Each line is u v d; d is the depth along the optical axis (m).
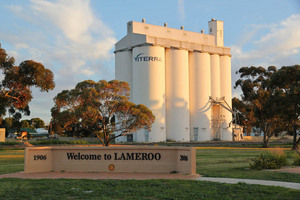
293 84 53.53
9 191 12.66
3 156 37.44
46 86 56.88
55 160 19.64
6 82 57.44
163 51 86.00
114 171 18.67
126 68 90.25
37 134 112.75
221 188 12.91
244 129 113.81
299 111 51.78
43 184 14.18
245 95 69.19
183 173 17.61
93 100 41.41
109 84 42.97
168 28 93.75
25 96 60.84
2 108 56.03
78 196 11.76
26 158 18.95
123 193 12.16
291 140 82.81
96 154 19.05
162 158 18.25
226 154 36.81
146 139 81.81
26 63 55.25
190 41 95.50
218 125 96.06
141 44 84.56
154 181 14.58
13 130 131.12
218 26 101.62
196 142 83.00
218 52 98.50
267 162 20.45
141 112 43.66
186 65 89.94
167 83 88.00
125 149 18.75
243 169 20.41
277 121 62.09
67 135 95.31
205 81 93.56
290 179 15.53
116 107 43.09
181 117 87.25
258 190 12.43
